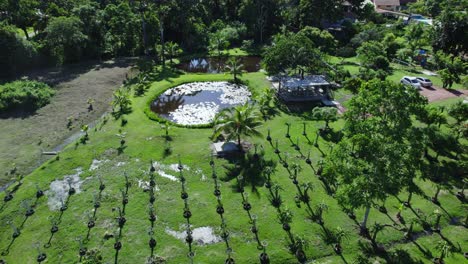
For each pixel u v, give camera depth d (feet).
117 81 205.77
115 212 103.91
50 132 149.48
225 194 111.14
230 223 99.76
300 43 181.88
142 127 151.53
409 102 103.45
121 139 141.28
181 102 181.37
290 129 149.38
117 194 111.34
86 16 244.22
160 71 224.12
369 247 91.45
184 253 90.53
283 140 140.77
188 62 251.19
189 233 95.40
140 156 130.41
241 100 183.83
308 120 157.58
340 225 98.43
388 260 87.45
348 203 83.10
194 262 87.76
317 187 113.50
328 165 92.02
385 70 215.51
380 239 93.61
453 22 218.59
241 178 116.98
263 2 284.20
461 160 124.77
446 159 126.62
